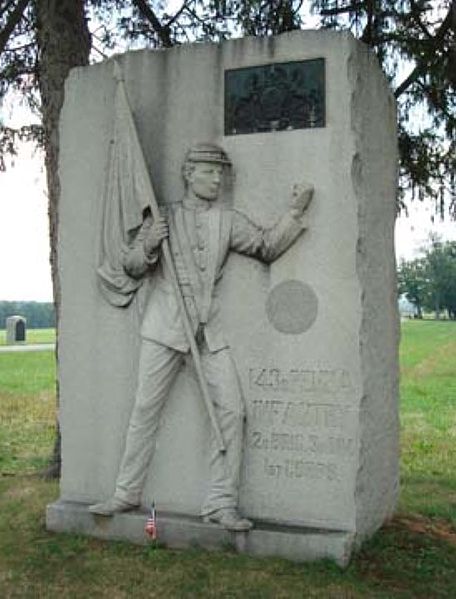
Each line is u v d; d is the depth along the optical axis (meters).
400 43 7.65
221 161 4.93
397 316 5.53
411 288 81.06
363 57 4.89
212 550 4.73
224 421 4.84
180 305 4.89
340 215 4.71
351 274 4.68
